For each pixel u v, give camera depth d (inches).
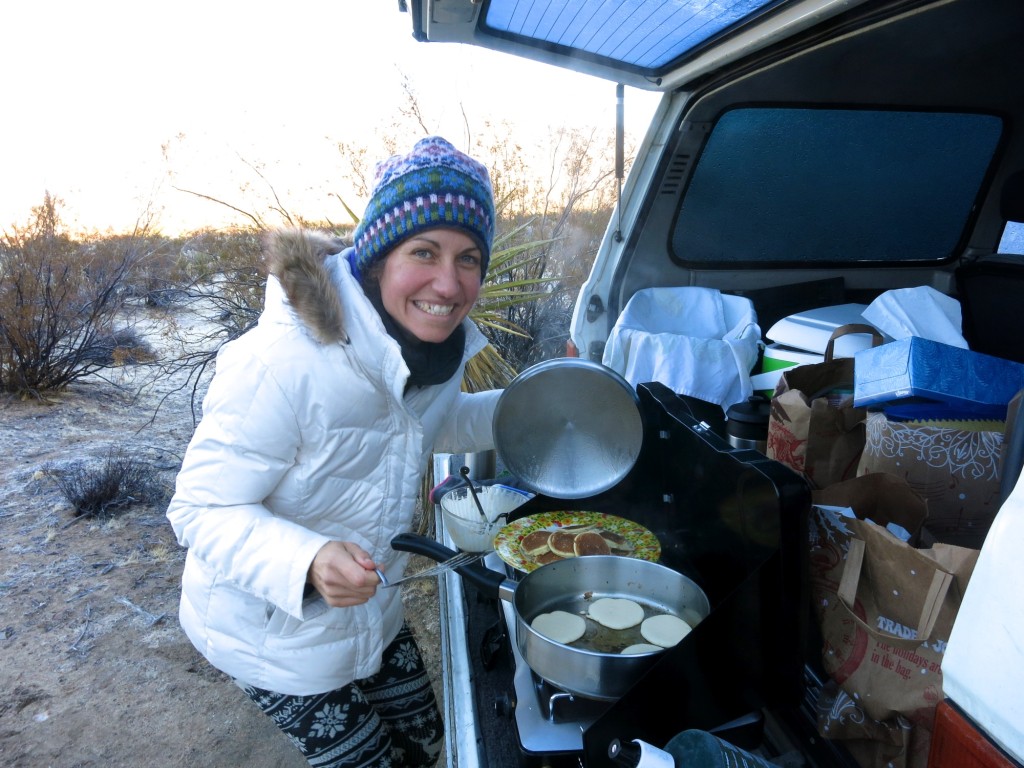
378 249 48.1
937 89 98.3
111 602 143.2
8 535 167.9
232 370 46.1
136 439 229.5
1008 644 26.7
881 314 77.1
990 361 55.2
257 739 109.0
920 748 39.7
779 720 51.2
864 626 40.4
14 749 106.9
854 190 107.8
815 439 56.3
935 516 50.6
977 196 112.0
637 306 102.8
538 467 62.0
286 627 51.3
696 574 53.7
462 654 60.6
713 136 99.4
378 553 55.5
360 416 49.3
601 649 47.3
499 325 157.8
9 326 255.9
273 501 50.7
